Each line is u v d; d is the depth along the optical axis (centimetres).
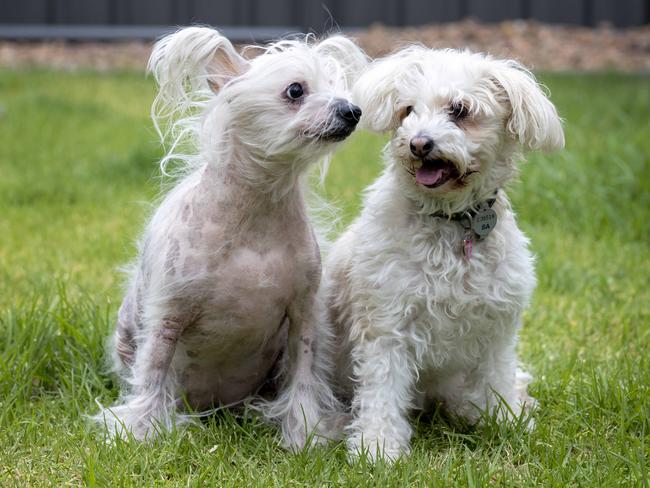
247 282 344
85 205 721
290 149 331
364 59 383
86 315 451
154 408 352
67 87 1252
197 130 358
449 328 356
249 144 336
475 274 351
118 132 986
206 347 361
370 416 358
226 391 384
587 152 787
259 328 357
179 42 345
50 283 500
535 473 332
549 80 1267
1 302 502
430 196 352
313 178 429
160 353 351
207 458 334
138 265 383
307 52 339
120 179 800
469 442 365
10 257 586
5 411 365
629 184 705
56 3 1598
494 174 358
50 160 865
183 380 376
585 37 1559
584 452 350
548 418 382
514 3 1593
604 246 621
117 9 1595
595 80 1278
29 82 1270
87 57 1534
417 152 338
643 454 337
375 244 357
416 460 337
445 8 1584
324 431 366
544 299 534
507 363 376
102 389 396
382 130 369
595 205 680
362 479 318
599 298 535
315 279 361
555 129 359
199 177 359
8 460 335
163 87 352
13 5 1599
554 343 472
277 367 396
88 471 318
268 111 332
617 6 1595
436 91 349
